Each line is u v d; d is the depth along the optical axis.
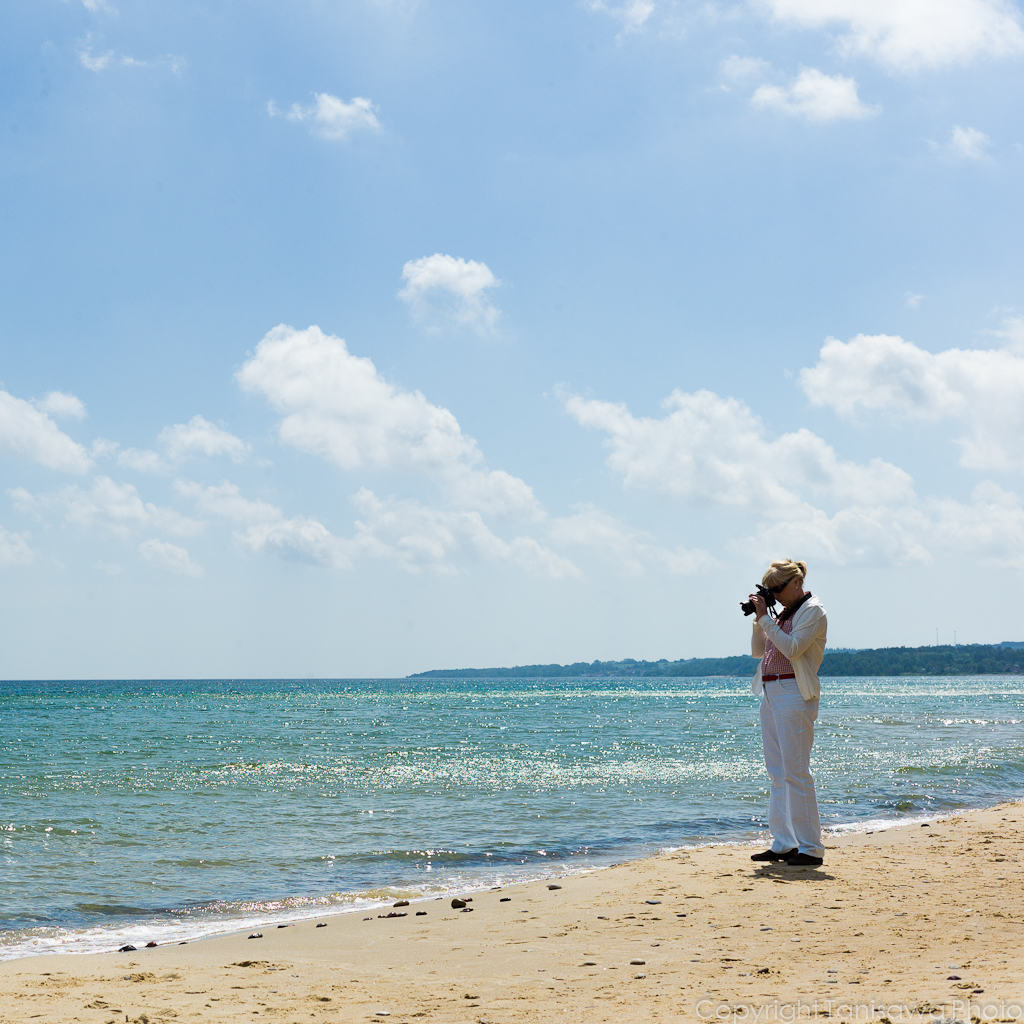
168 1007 4.20
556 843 11.19
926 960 4.69
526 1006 4.07
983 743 28.25
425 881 9.02
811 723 8.17
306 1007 4.16
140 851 10.71
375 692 134.25
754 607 8.10
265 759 24.20
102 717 53.69
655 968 4.78
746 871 7.80
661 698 96.88
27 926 7.25
